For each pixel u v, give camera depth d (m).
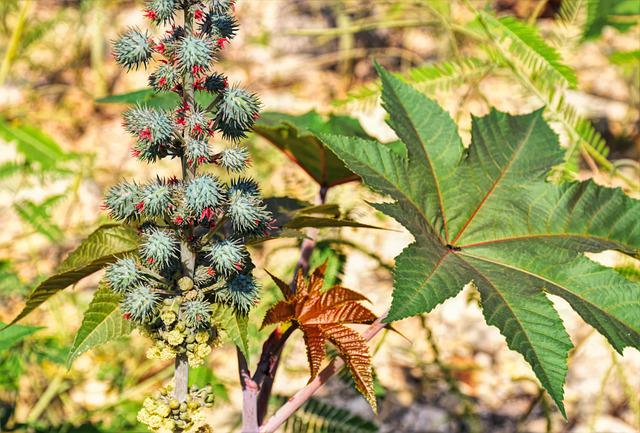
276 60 6.91
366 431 3.00
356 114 5.27
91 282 4.65
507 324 1.77
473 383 4.43
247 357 1.71
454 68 3.14
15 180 4.42
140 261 1.70
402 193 2.01
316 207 2.24
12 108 6.19
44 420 3.82
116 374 4.00
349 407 4.21
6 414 3.55
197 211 1.51
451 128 2.16
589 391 4.31
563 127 3.07
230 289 1.65
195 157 1.53
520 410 4.28
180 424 1.70
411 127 2.14
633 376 4.34
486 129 2.19
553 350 1.73
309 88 6.68
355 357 1.83
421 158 2.10
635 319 1.83
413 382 4.39
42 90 6.34
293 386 4.22
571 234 2.04
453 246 2.05
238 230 1.62
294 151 2.72
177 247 1.65
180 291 1.64
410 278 1.76
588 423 4.16
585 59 6.11
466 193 2.11
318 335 1.87
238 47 6.97
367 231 4.34
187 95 1.57
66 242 4.71
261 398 2.08
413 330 4.68
